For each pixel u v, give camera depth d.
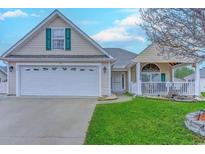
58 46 21.83
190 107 15.29
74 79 21.38
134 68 27.88
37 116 12.61
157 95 22.31
